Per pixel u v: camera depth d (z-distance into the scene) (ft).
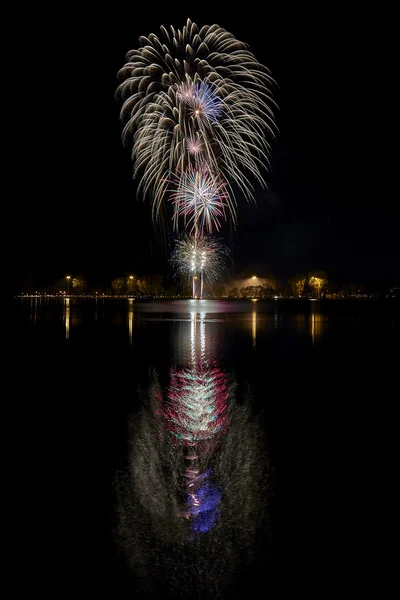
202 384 48.55
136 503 21.17
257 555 17.08
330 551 17.28
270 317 181.37
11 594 15.20
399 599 14.84
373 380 50.83
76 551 17.42
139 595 15.11
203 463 26.03
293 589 15.29
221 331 113.80
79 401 40.96
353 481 23.45
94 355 69.82
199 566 16.48
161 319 160.97
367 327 129.29
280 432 31.86
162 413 36.91
